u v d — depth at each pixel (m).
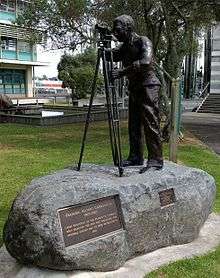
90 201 4.41
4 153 11.80
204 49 43.25
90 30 16.64
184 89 48.97
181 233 5.29
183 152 12.48
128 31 5.18
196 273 4.66
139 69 5.09
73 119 21.05
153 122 5.38
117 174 5.18
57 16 16.28
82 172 5.16
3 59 37.03
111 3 14.84
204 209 5.61
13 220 4.21
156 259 4.86
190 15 15.93
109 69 5.11
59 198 4.23
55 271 4.18
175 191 5.23
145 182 4.95
